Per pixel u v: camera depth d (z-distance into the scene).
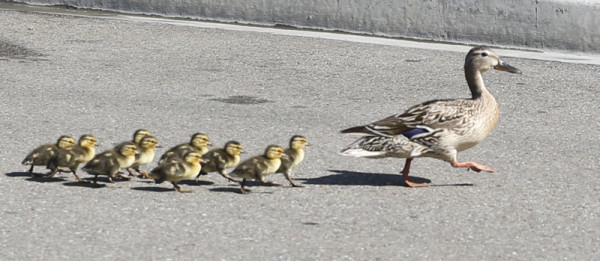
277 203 9.87
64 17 23.94
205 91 16.11
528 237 8.84
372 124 10.27
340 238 8.73
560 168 11.55
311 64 18.75
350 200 10.02
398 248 8.47
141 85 16.44
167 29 22.55
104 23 23.17
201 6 24.83
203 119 14.01
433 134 10.25
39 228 8.87
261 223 9.15
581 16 20.28
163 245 8.45
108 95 15.55
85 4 26.38
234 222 9.16
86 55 19.06
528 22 20.91
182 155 10.90
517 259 8.25
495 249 8.49
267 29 23.33
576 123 14.24
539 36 20.81
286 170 10.55
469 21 21.61
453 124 10.30
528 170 11.44
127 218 9.23
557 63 19.16
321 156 12.02
